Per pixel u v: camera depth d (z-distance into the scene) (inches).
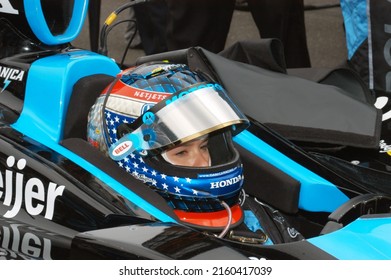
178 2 269.1
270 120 189.3
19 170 155.0
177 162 149.8
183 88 150.0
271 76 198.4
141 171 149.1
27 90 162.6
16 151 156.5
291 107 191.3
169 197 148.9
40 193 152.5
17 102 163.6
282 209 174.9
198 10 269.9
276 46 204.8
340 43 373.7
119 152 149.6
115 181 150.4
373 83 253.4
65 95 158.9
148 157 147.9
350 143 185.5
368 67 253.3
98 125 153.9
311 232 179.5
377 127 187.2
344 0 254.8
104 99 153.6
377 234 148.5
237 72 195.6
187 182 147.2
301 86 195.8
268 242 154.4
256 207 162.9
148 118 147.3
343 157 191.9
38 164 153.9
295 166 176.7
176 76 152.6
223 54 213.6
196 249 129.9
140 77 153.3
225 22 275.3
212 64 194.1
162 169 147.7
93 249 133.1
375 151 191.2
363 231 149.8
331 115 189.6
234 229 152.3
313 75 213.6
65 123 159.5
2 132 159.9
